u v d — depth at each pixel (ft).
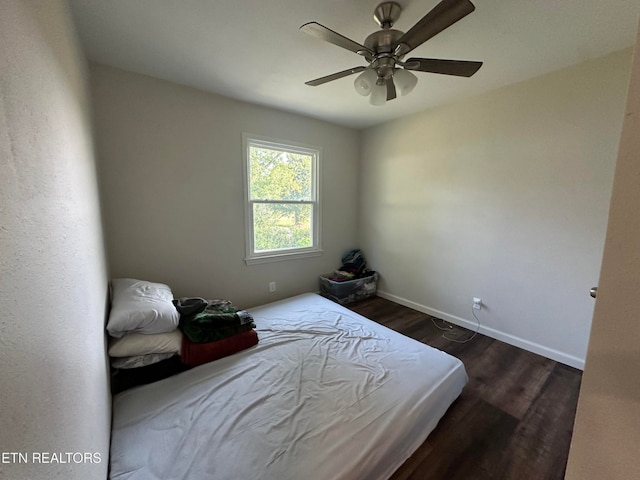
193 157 8.27
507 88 7.73
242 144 9.20
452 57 6.28
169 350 5.57
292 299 10.10
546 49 5.92
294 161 10.87
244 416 4.46
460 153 9.04
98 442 3.02
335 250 12.50
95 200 5.18
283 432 4.16
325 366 5.85
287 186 10.75
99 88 6.70
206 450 3.84
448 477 4.18
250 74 7.22
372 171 12.21
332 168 11.81
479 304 8.98
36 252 1.59
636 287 1.28
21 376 1.31
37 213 1.65
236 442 3.98
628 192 1.27
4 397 1.14
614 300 1.34
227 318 6.54
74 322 2.34
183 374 5.56
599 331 1.40
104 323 4.81
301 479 3.49
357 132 12.49
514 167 7.80
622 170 1.28
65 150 2.60
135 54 6.26
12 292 1.26
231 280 9.53
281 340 6.95
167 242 8.09
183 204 8.25
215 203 8.86
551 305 7.41
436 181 9.85
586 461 1.49
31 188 1.58
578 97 6.55
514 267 8.05
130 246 7.51
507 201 8.04
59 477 1.72
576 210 6.81
